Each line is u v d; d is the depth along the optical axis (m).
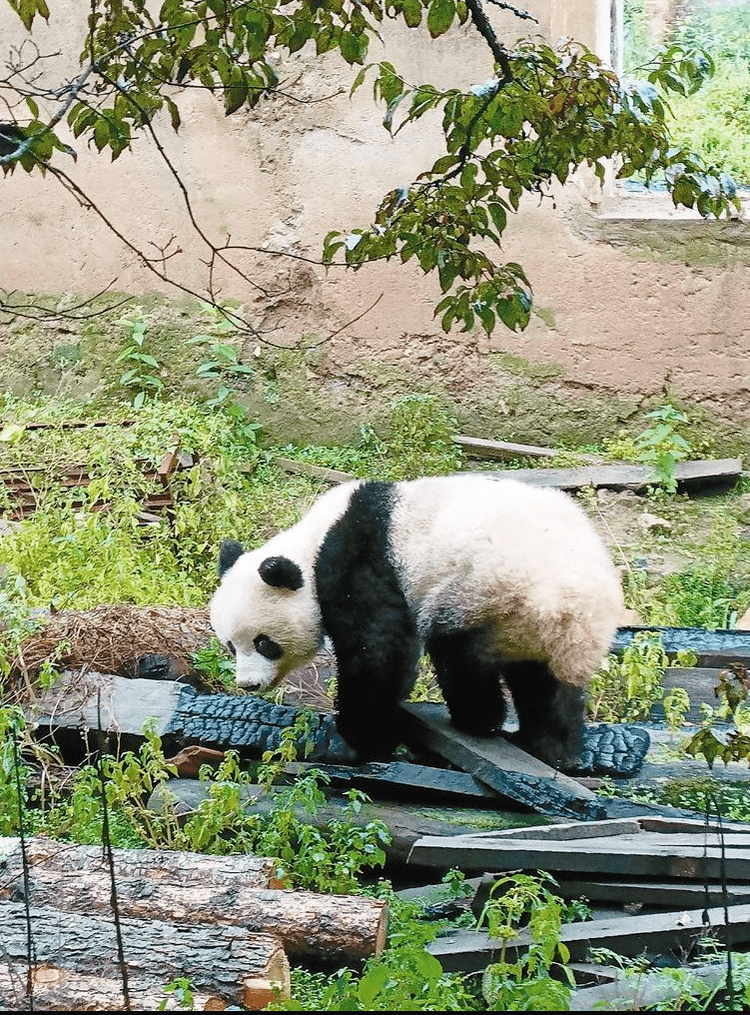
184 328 11.36
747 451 10.53
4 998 4.25
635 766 6.47
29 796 6.20
